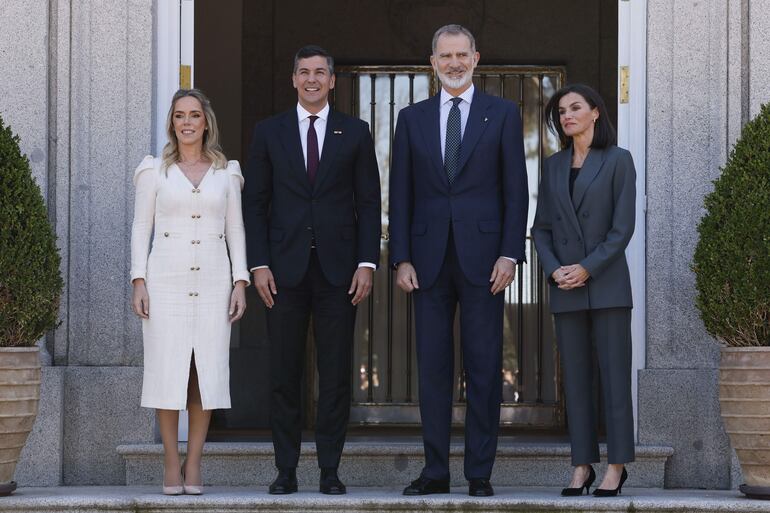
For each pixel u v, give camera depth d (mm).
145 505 8211
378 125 14914
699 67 9906
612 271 8633
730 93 9867
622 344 8633
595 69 14898
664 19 9953
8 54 9977
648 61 9977
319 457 8719
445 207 8617
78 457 9711
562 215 8750
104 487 9469
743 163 8758
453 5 14992
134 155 9992
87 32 10039
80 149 9977
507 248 8508
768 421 8422
